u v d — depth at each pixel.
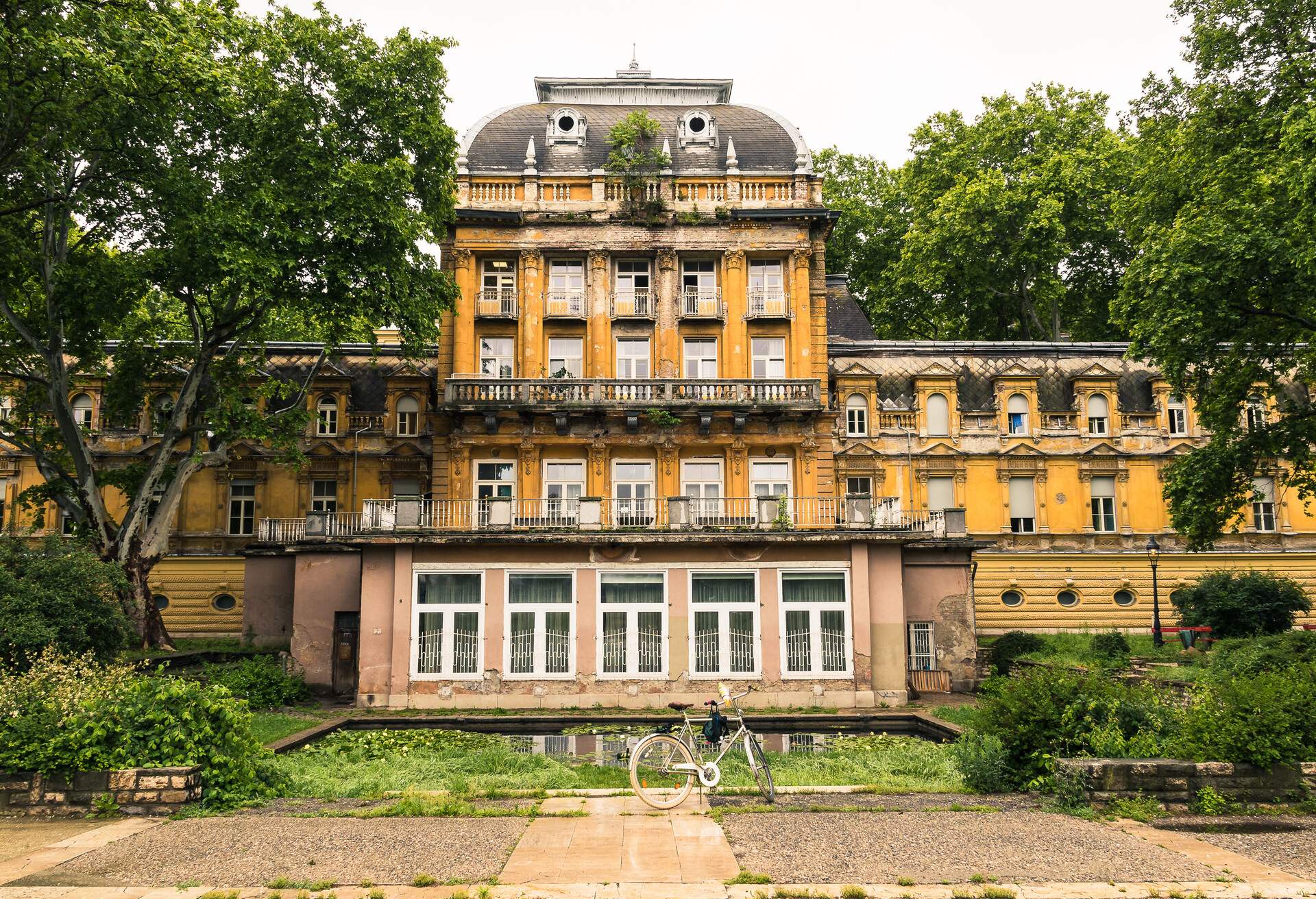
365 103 28.83
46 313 28.42
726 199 35.19
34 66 21.73
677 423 33.66
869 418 40.28
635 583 25.77
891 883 8.82
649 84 38.84
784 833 10.66
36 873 9.32
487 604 25.61
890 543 26.08
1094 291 48.53
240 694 25.22
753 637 25.59
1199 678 21.39
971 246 46.31
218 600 38.72
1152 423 40.28
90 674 14.43
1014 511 39.97
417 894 8.55
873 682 25.50
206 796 12.41
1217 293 22.53
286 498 39.75
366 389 41.50
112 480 31.42
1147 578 38.66
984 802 12.45
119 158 25.67
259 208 26.75
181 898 8.51
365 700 25.31
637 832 10.76
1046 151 47.25
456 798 12.53
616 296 35.16
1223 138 28.80
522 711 24.77
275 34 28.02
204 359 30.50
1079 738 13.47
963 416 40.25
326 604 28.78
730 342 34.81
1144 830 10.89
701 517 28.19
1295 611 29.09
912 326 55.00
